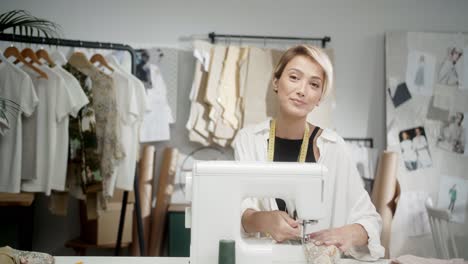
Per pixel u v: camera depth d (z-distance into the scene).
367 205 1.93
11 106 3.12
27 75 3.13
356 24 4.45
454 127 4.34
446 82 4.38
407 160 4.31
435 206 4.28
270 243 1.54
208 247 1.50
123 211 3.66
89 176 3.34
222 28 4.38
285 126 1.97
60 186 3.26
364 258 1.79
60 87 3.24
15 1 4.22
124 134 3.44
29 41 3.16
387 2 4.46
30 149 3.26
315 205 1.52
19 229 3.34
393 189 4.02
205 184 1.50
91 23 4.30
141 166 4.15
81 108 3.36
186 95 4.35
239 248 1.50
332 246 1.54
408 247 4.17
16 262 1.60
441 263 1.71
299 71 1.92
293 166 1.53
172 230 3.94
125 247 4.29
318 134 1.98
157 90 4.27
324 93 1.95
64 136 3.27
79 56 3.42
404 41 4.39
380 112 4.44
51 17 4.26
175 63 4.30
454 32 4.46
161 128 4.25
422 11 4.48
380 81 4.45
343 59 4.44
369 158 4.38
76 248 4.03
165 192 4.14
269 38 4.38
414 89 4.36
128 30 4.32
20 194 3.14
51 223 4.26
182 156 4.35
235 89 4.15
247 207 1.78
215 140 4.14
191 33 4.36
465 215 4.27
